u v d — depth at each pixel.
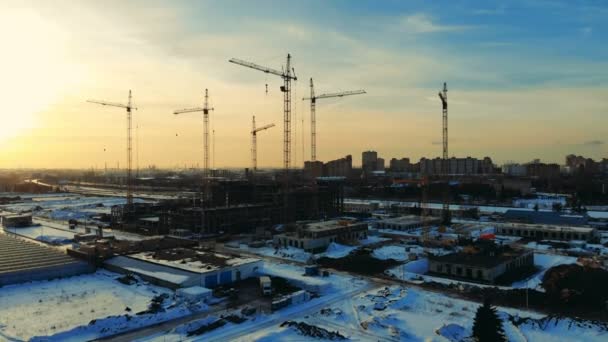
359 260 109.19
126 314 68.38
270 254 121.69
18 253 107.44
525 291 81.38
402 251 124.75
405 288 84.06
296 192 195.88
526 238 149.50
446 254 111.81
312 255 117.88
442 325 65.75
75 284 88.50
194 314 71.12
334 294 82.38
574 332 62.66
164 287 85.25
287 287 87.75
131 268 95.44
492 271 94.50
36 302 76.19
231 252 124.38
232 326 65.56
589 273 86.38
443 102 186.12
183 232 152.25
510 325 65.38
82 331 62.41
